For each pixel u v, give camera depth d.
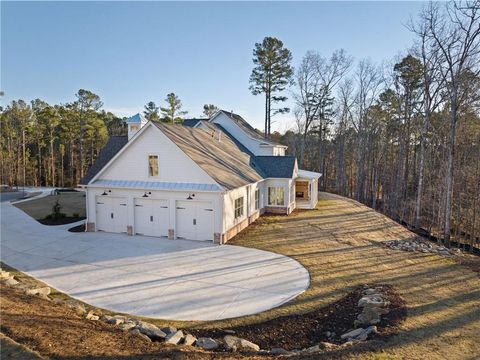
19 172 58.81
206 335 8.28
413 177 38.28
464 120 27.12
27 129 63.94
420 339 7.43
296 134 60.59
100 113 66.25
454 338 7.53
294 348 7.67
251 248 16.25
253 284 11.69
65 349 6.29
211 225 17.42
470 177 25.92
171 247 16.45
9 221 23.05
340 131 48.28
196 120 30.25
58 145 65.19
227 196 17.81
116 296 10.75
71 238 18.23
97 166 22.64
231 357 6.62
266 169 26.58
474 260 14.96
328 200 33.34
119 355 6.28
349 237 18.47
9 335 6.61
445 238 20.88
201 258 14.69
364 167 45.97
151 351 6.60
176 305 10.07
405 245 17.28
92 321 8.23
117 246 16.61
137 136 18.53
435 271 13.08
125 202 19.14
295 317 9.21
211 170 18.20
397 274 12.63
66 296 10.72
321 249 16.05
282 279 12.12
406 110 38.19
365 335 7.64
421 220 30.83
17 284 11.00
